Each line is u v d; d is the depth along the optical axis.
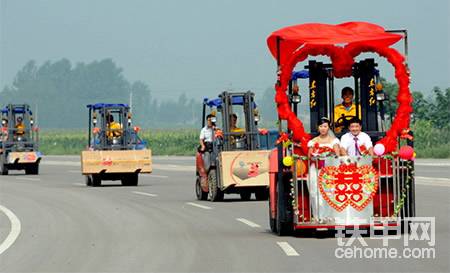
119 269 32.09
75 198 68.81
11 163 107.94
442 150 128.12
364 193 38.66
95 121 84.81
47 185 87.38
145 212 55.09
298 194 39.31
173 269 31.78
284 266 31.78
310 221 38.94
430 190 66.38
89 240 40.97
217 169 61.59
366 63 39.97
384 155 38.88
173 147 194.00
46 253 36.94
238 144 62.91
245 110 63.19
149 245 38.56
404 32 39.00
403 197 39.00
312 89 40.09
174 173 104.50
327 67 40.09
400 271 30.28
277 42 39.22
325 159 38.72
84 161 82.88
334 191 38.62
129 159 83.12
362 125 40.09
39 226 48.19
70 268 32.69
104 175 83.62
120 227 46.50
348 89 40.34
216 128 62.59
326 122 38.91
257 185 61.03
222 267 31.94
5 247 39.38
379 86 39.84
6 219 52.88
